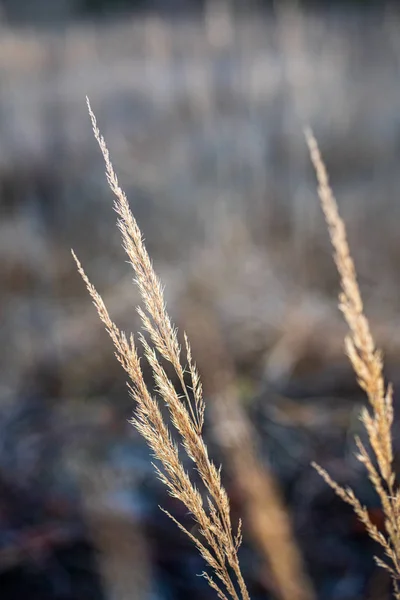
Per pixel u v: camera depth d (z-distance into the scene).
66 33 11.16
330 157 5.60
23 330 3.65
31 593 2.08
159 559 2.14
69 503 2.39
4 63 8.42
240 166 5.22
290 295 3.79
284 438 2.74
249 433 2.48
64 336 3.56
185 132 6.07
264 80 6.61
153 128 6.35
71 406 3.18
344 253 0.98
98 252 4.48
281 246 4.35
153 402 0.79
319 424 2.83
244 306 3.63
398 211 4.59
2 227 4.61
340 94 6.47
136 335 3.42
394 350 3.13
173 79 7.64
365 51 7.89
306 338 3.34
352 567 2.08
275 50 7.53
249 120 5.95
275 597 1.99
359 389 3.11
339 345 3.35
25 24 12.48
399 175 5.29
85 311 3.79
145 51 9.31
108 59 9.30
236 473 2.24
